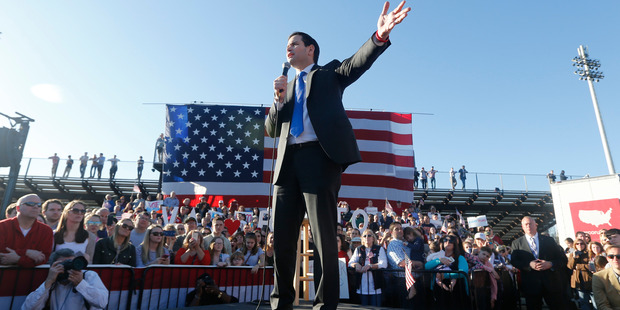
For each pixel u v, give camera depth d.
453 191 24.86
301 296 6.88
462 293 6.05
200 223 13.38
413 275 6.23
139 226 6.39
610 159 20.30
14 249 4.04
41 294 3.70
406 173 18.30
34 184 22.06
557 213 13.86
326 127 2.00
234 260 6.82
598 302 5.95
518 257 6.43
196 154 17.03
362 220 14.39
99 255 5.19
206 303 5.47
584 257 7.51
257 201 16.75
